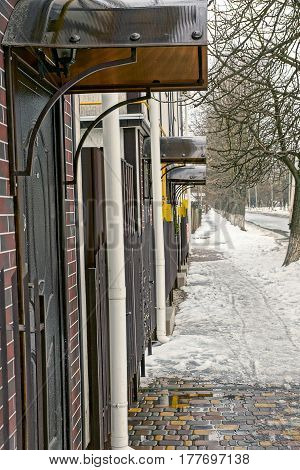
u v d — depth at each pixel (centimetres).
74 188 420
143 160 961
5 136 272
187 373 688
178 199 1555
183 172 1291
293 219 1688
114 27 272
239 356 755
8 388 258
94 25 272
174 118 1959
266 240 2400
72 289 404
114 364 457
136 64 358
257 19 739
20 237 283
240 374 679
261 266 1719
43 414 295
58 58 328
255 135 940
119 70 363
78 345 418
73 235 411
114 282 457
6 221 268
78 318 420
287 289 1298
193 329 931
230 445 476
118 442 456
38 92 344
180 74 372
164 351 788
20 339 280
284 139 1059
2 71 270
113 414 457
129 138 854
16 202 281
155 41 271
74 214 418
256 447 471
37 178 335
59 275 378
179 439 492
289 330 902
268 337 854
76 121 438
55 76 361
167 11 273
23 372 278
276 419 536
